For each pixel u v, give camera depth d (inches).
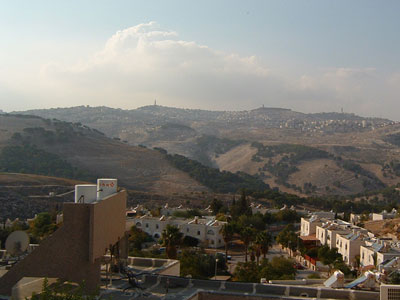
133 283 995.9
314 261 3307.1
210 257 2849.4
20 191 5654.5
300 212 6087.6
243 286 1013.2
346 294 974.4
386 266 2417.6
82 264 885.8
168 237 2566.4
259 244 3038.9
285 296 973.2
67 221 892.6
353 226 4072.3
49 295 696.4
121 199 1057.5
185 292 974.4
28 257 889.5
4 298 846.5
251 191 7672.2
